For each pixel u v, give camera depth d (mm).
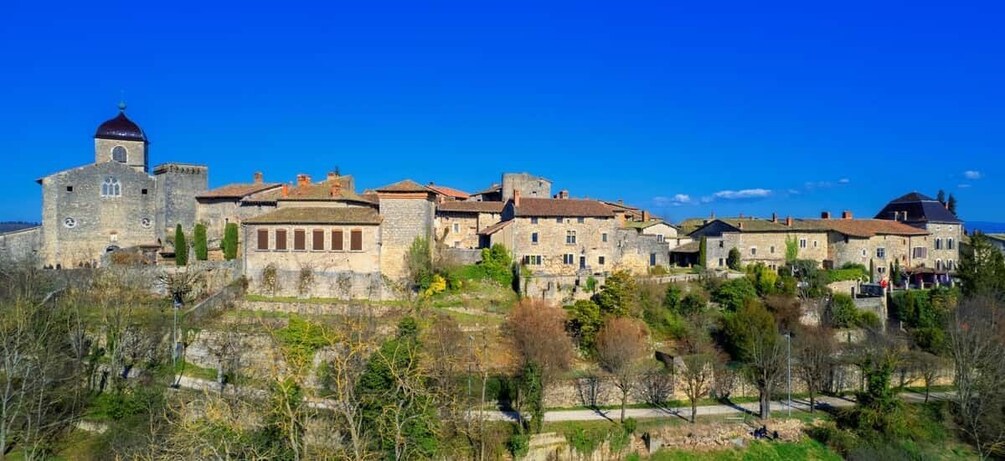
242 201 88125
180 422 43062
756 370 67062
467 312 68688
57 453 50062
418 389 44500
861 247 100625
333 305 66062
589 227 86625
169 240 91562
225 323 63000
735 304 76750
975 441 60656
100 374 58781
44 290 64750
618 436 55906
